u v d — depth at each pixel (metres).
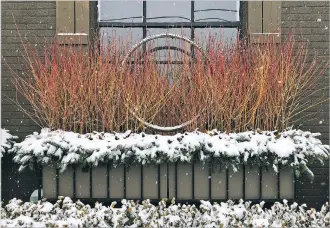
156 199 4.73
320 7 5.26
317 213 4.31
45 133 4.83
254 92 4.94
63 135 4.75
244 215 4.09
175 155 4.46
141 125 4.99
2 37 5.35
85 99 4.98
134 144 4.54
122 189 4.77
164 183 4.73
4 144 4.90
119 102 5.03
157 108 4.97
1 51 5.35
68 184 4.77
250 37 5.15
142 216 4.08
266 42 5.14
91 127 5.07
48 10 5.34
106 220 4.12
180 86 5.06
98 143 4.63
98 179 4.76
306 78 5.13
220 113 4.94
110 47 5.16
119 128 5.01
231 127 5.02
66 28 5.25
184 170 4.72
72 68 5.00
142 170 4.73
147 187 4.75
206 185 4.73
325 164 5.25
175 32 5.64
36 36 5.35
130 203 4.32
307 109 5.21
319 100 5.22
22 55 5.27
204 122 4.97
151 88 5.02
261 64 4.97
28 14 5.35
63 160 4.51
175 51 5.22
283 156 4.43
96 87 5.02
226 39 5.25
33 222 3.88
